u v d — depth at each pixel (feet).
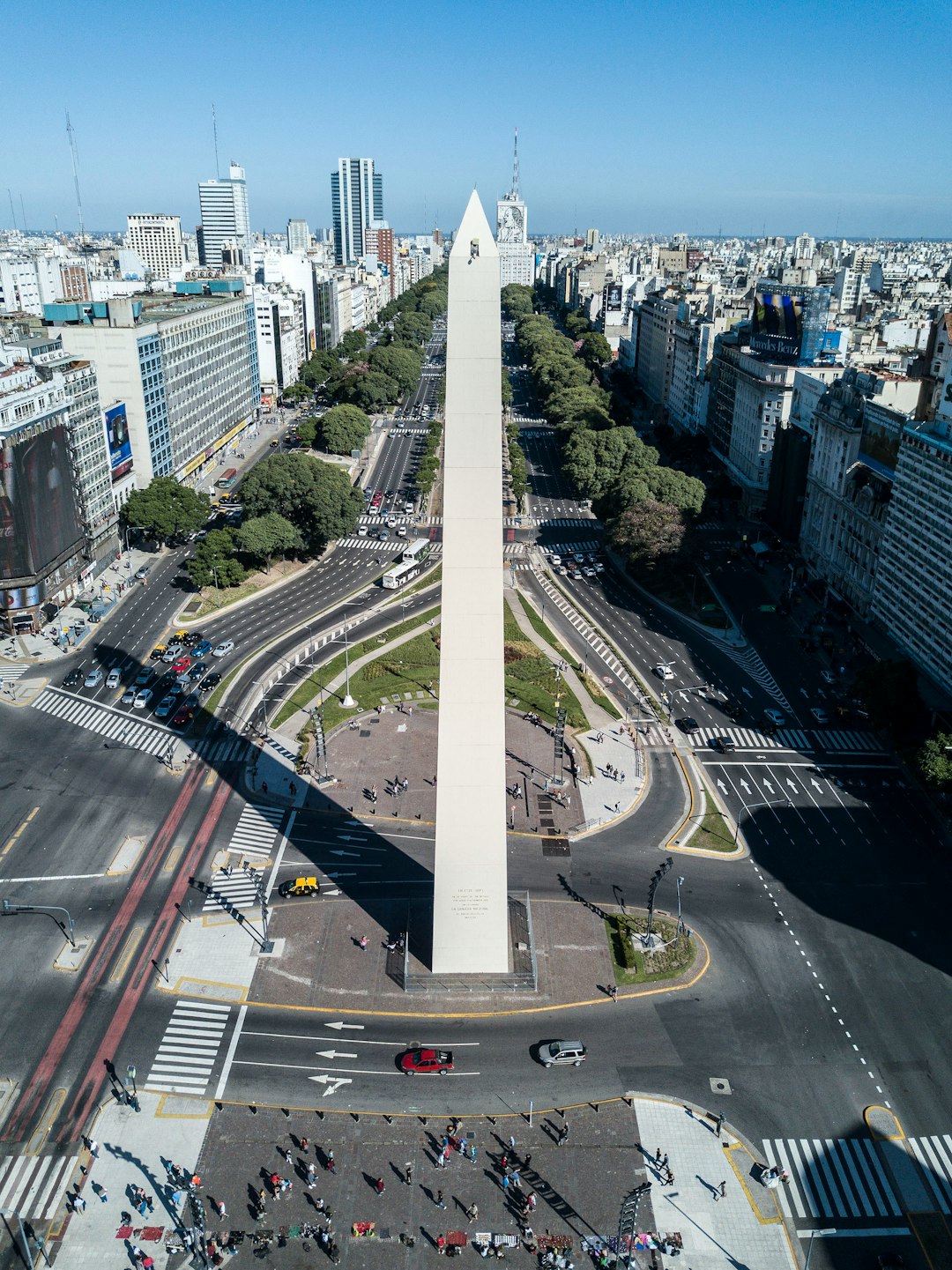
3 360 513.86
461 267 212.84
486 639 235.61
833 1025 263.49
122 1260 201.16
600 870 327.47
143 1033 258.16
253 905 307.17
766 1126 233.76
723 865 331.77
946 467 428.15
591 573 618.03
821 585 582.76
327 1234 204.64
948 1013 268.21
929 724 411.95
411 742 407.64
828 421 579.48
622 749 408.26
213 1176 219.20
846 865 332.39
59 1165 221.87
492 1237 205.16
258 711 429.79
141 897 310.45
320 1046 254.88
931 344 488.44
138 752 396.78
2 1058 249.34
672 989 275.39
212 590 574.15
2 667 469.16
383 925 298.76
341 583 595.06
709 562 637.71
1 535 480.64
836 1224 211.41
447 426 221.46
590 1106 238.27
